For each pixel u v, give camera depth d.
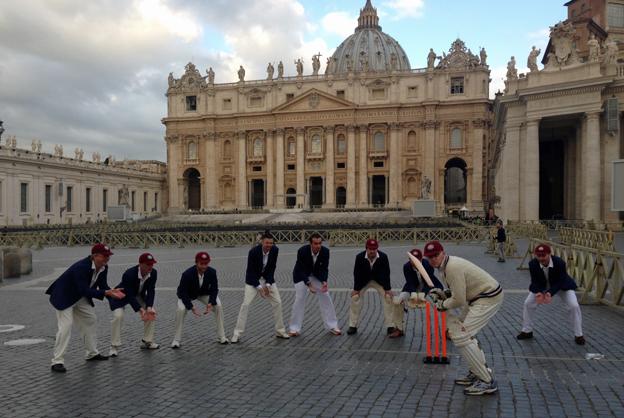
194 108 101.81
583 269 14.66
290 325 10.72
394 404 6.79
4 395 7.28
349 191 91.12
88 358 8.94
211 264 23.97
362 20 141.25
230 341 10.15
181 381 7.82
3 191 65.06
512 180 41.91
